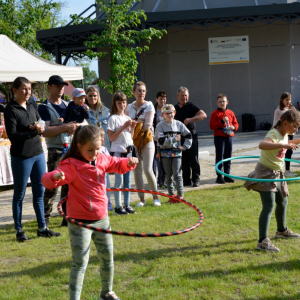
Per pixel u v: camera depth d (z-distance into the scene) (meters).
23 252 4.55
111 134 6.02
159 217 5.75
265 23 18.97
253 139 16.48
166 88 20.52
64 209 5.56
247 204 6.22
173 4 20.67
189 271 3.85
